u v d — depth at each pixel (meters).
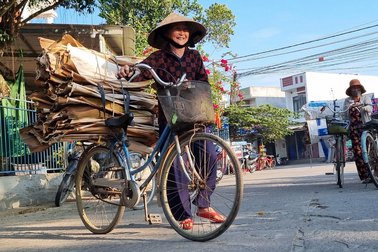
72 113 3.27
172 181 3.17
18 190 6.78
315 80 30.03
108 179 3.42
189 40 3.56
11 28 7.53
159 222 3.58
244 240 2.80
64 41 3.46
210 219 3.27
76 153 6.77
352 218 3.32
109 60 3.61
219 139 2.92
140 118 3.66
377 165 5.50
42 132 3.54
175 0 13.33
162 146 3.22
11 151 6.88
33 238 3.58
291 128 29.94
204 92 2.89
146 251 2.71
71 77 3.26
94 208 3.68
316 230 2.95
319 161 28.28
